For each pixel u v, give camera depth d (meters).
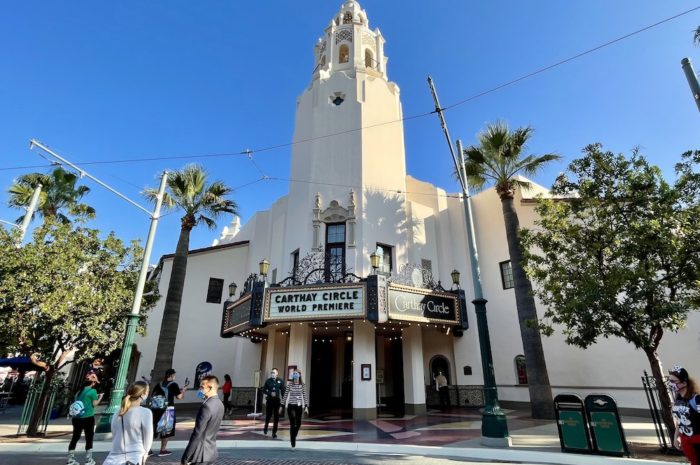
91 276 12.22
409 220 18.77
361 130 18.88
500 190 16.08
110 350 12.74
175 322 16.47
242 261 22.94
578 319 8.84
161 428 8.88
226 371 20.83
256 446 9.84
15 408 21.92
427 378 18.61
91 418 7.88
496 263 18.56
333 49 22.28
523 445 9.11
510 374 17.08
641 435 10.02
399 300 14.23
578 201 9.89
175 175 17.88
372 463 7.83
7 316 10.60
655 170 8.93
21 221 18.67
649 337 8.67
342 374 20.31
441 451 8.86
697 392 5.12
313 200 17.97
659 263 8.54
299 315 14.24
